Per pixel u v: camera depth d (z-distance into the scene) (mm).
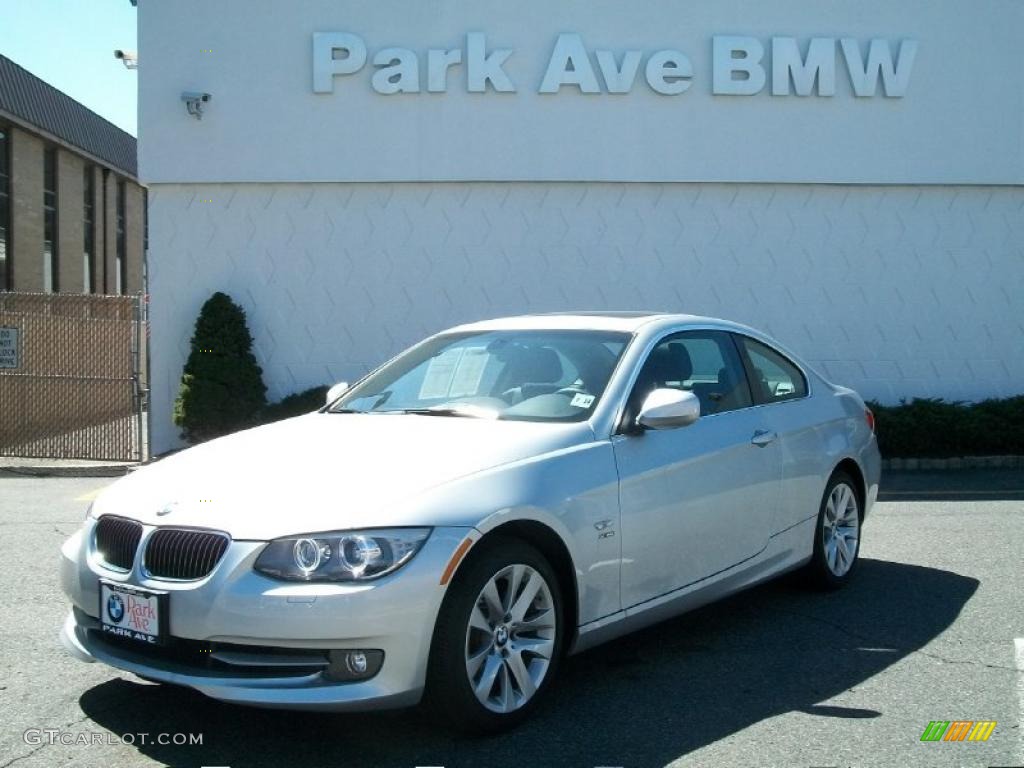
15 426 13594
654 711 4766
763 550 5977
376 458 4613
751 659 5512
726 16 13883
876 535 8789
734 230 14109
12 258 23750
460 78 13727
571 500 4691
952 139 14141
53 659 5461
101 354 13492
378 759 4238
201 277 13883
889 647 5711
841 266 14219
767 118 13945
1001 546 8328
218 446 5117
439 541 4148
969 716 4719
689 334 6004
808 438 6461
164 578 4215
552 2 13734
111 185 30000
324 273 13930
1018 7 14102
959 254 14328
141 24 13586
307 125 13719
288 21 13672
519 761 4215
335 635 3959
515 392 5457
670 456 5281
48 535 8641
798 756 4281
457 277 13984
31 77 24438
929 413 13164
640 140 13844
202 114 13633
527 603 4512
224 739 4438
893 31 14062
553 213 13984
